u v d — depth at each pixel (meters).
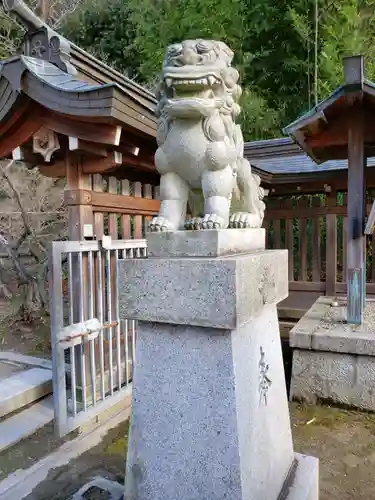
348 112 3.71
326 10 7.60
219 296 1.46
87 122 2.62
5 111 2.74
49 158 2.89
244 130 8.17
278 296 1.95
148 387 1.66
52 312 2.59
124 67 9.69
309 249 6.87
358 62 3.31
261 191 2.27
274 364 1.95
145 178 3.82
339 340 3.37
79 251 2.80
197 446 1.55
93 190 3.07
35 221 6.28
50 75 2.71
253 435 1.61
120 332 3.41
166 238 1.66
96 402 2.95
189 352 1.57
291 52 8.27
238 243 1.76
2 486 2.25
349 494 2.30
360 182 3.70
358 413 3.31
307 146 4.11
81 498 2.01
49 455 2.56
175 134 1.80
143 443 1.67
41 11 7.98
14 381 3.31
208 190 1.78
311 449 2.80
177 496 1.59
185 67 1.69
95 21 10.10
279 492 1.85
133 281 1.61
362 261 3.73
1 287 6.35
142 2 9.12
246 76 8.50
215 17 8.16
